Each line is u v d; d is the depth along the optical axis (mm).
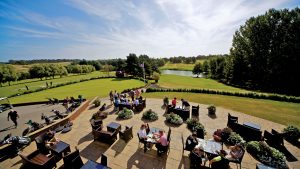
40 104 24031
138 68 65188
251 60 37062
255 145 7711
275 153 7078
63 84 47375
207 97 20953
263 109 15156
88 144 9055
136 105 14469
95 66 132500
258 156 7352
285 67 30734
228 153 7246
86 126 11719
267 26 33594
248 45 37906
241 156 6449
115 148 8523
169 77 70062
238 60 42312
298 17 29547
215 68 69812
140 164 7246
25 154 8391
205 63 88500
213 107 13578
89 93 32531
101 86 42469
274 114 13703
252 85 37594
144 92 27125
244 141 8383
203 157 6832
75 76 86500
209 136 9781
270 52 33531
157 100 19078
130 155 7902
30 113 19453
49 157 7078
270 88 33156
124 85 43156
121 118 13055
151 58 85688
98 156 7902
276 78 32344
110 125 10086
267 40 34219
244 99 19562
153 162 7359
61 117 14617
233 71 43688
